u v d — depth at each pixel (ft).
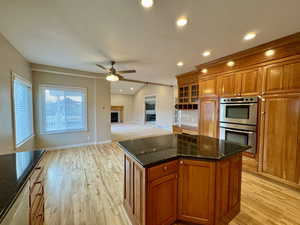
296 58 7.77
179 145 6.48
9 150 8.85
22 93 11.73
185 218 5.46
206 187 5.16
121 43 9.08
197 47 9.57
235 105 10.64
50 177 9.46
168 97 28.14
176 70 15.87
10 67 9.18
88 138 17.29
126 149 5.89
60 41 8.90
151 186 4.71
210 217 5.18
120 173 10.09
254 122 9.56
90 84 17.20
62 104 15.65
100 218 6.03
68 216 6.10
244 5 5.55
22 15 6.34
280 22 6.66
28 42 9.05
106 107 18.29
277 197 7.45
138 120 38.83
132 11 5.99
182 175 5.37
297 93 7.80
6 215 2.60
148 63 13.17
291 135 8.08
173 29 7.38
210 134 12.65
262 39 8.31
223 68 11.57
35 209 4.31
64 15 6.33
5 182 3.30
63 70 15.06
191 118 19.31
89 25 7.11
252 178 9.37
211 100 12.58
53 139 15.35
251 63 9.75
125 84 32.30
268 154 9.02
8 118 8.81
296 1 5.29
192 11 5.94
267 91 8.97
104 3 5.55
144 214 4.67
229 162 5.59
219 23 6.81
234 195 5.99
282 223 5.78
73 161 12.23
